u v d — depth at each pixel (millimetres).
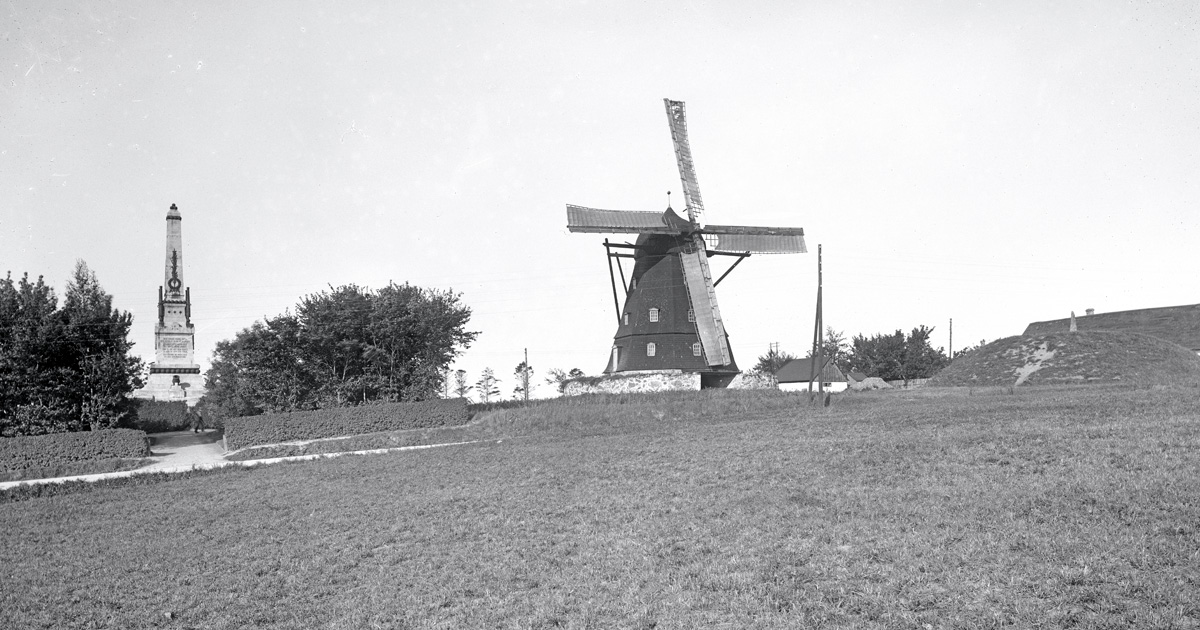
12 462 47750
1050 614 14953
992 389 56156
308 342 62844
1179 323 80062
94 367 56219
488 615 18422
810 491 24656
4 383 53625
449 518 27594
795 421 43312
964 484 23156
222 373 68062
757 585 17922
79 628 19938
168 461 50219
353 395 63156
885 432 34312
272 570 23531
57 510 34031
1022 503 20703
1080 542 17719
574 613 17844
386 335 63219
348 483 36188
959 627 14891
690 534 22234
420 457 42531
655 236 64625
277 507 32094
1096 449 25000
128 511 33250
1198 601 14578
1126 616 14477
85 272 58562
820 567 18453
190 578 23281
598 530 23953
